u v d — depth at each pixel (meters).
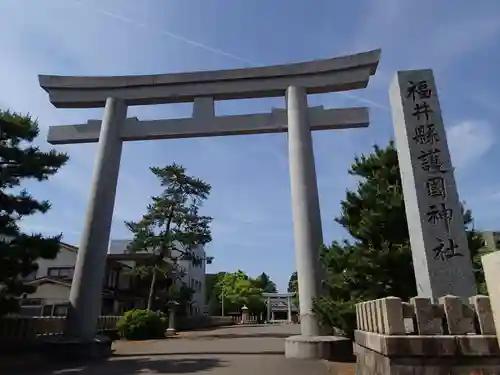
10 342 14.40
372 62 16.67
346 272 12.26
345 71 16.94
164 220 31.94
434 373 5.32
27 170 13.81
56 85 18.47
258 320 69.31
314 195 15.29
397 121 9.84
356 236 12.67
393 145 13.52
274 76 17.41
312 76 17.16
